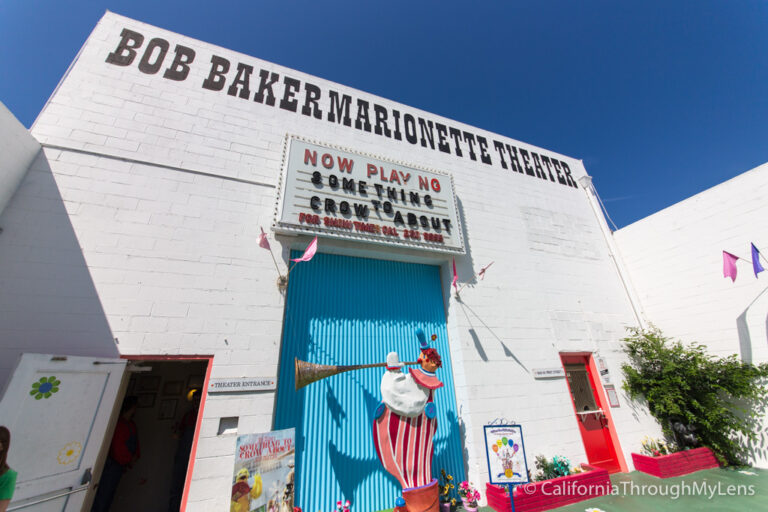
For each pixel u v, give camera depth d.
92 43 5.28
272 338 4.50
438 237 5.90
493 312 6.22
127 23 5.66
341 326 5.23
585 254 8.16
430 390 4.50
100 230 4.21
